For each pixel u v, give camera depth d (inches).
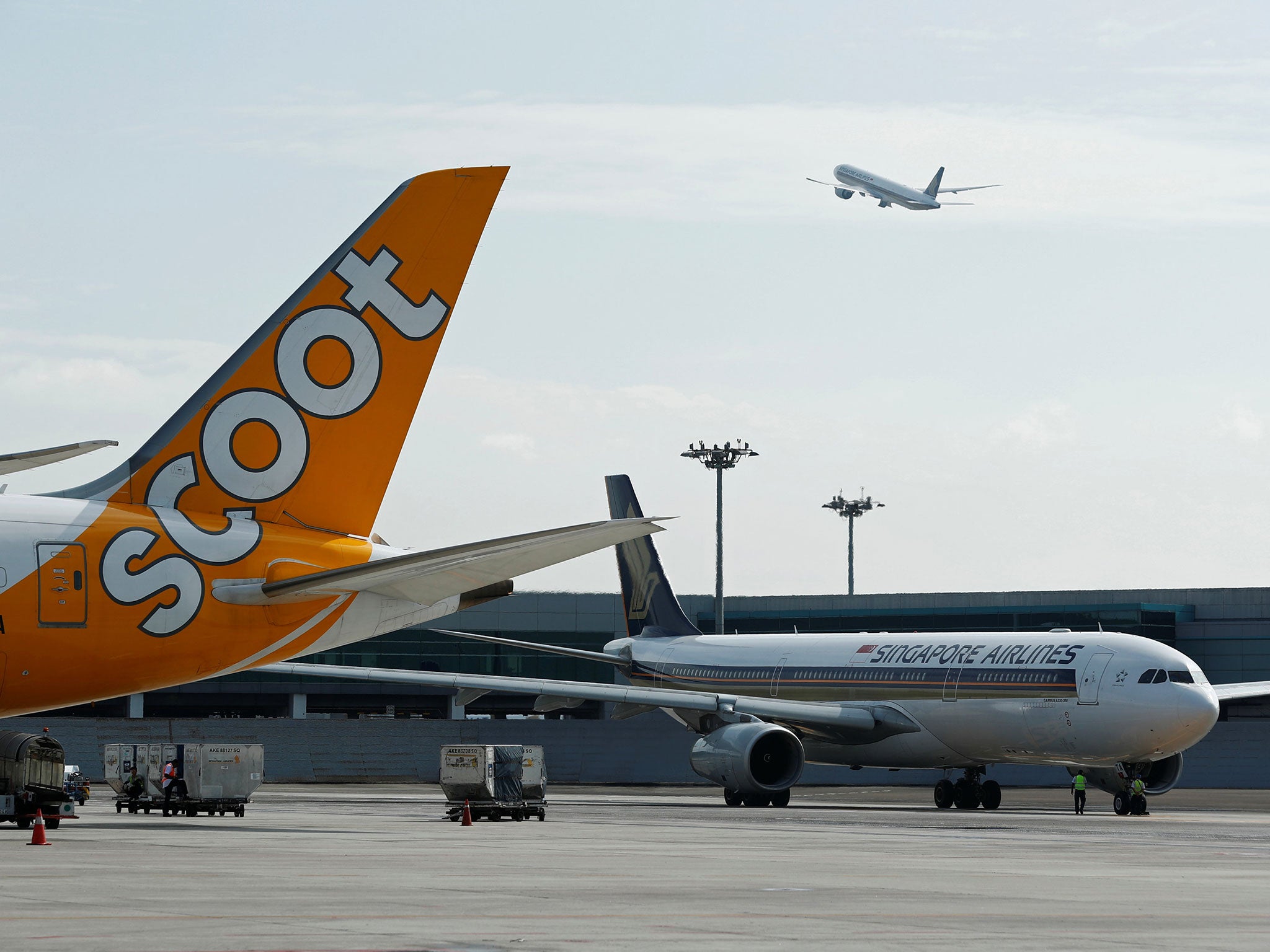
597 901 1679.4
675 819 4173.2
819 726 5315.0
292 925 1395.2
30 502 2416.3
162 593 2432.3
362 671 5295.3
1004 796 6943.9
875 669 5364.2
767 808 5255.9
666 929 1419.8
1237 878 2209.6
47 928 1339.8
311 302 2544.3
